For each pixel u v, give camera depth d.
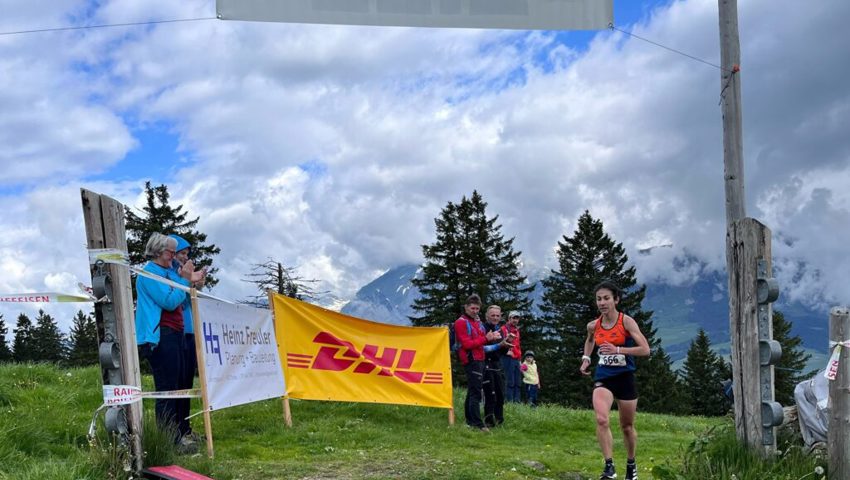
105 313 6.65
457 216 64.44
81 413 9.46
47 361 13.88
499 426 12.27
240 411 11.23
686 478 7.34
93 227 6.55
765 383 7.61
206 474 7.23
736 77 8.48
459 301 61.03
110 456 6.47
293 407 11.71
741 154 8.45
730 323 7.90
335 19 7.24
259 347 10.05
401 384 11.97
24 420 8.27
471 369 11.88
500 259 63.91
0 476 6.20
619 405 7.98
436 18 7.40
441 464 8.38
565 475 8.45
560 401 59.31
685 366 78.69
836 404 7.23
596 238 67.62
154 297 7.98
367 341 11.91
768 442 7.54
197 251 57.09
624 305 66.50
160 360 8.07
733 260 7.88
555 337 63.03
